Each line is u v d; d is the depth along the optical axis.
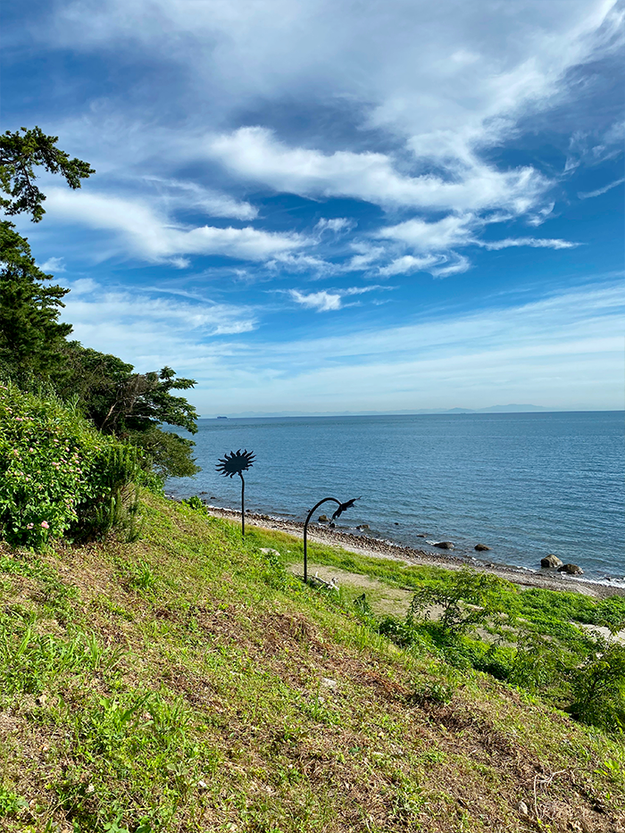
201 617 6.19
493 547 32.69
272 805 3.38
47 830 2.45
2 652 3.59
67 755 2.99
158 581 6.74
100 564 6.49
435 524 39.09
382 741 4.70
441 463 82.94
